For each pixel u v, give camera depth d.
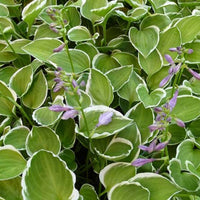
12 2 1.30
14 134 0.91
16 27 1.29
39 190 0.71
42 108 0.93
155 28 1.10
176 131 0.95
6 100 1.00
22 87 1.05
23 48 1.08
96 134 0.83
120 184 0.77
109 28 1.30
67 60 1.05
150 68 1.06
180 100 0.94
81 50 1.08
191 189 0.75
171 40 1.09
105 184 0.82
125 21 1.30
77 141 1.05
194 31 1.10
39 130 0.87
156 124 0.69
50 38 1.10
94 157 0.93
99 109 0.88
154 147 0.69
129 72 1.02
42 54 1.07
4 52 1.17
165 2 1.20
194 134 0.97
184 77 1.13
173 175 0.77
